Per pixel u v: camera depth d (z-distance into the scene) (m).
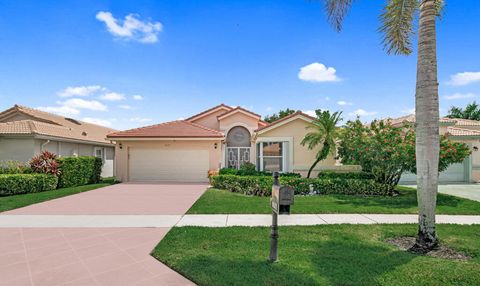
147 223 7.54
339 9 7.62
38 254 5.16
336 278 3.96
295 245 5.50
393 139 11.91
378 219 7.93
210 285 3.80
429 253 5.16
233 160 21.67
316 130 16.67
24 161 16.77
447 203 10.47
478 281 3.89
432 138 5.43
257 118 21.64
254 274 4.09
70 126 23.25
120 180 18.69
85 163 17.69
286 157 17.02
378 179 13.00
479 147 18.89
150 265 4.62
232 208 9.39
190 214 8.61
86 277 4.17
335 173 14.68
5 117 20.83
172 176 18.73
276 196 4.54
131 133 18.83
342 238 6.02
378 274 4.10
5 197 12.15
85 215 8.58
